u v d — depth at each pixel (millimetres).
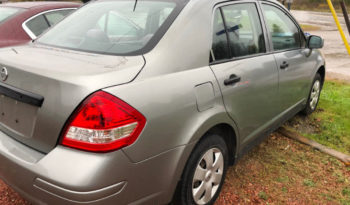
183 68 1990
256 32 2828
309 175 2951
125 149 1619
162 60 1902
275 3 3277
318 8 37719
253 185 2758
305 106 4203
